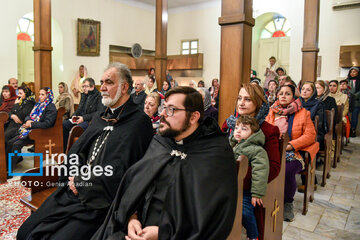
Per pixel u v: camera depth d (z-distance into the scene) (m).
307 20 6.84
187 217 1.47
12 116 5.42
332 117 4.43
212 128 1.67
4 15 8.73
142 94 5.80
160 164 1.65
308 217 3.31
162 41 8.58
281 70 8.30
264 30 12.07
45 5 6.59
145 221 1.64
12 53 8.96
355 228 3.06
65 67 10.49
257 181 2.05
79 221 1.96
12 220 3.07
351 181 4.56
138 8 13.00
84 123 5.34
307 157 3.27
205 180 1.49
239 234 1.78
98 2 11.38
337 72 9.77
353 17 9.41
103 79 2.20
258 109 2.38
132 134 2.15
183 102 1.60
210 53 12.80
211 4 12.60
